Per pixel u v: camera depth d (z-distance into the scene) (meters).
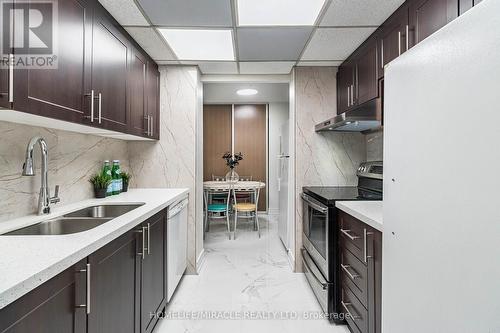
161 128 2.84
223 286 2.58
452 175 0.69
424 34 1.51
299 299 2.34
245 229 4.66
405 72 0.91
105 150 2.40
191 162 2.84
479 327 0.60
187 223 2.81
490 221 0.58
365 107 2.01
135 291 1.50
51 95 1.23
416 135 0.85
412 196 0.87
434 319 0.76
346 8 1.78
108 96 1.77
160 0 1.68
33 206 1.57
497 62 0.56
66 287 0.90
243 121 5.63
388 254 1.02
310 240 2.54
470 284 0.63
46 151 1.51
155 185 2.83
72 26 1.39
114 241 1.24
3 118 1.26
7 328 0.67
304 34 2.14
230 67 2.88
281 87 4.13
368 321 1.53
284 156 3.54
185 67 2.83
